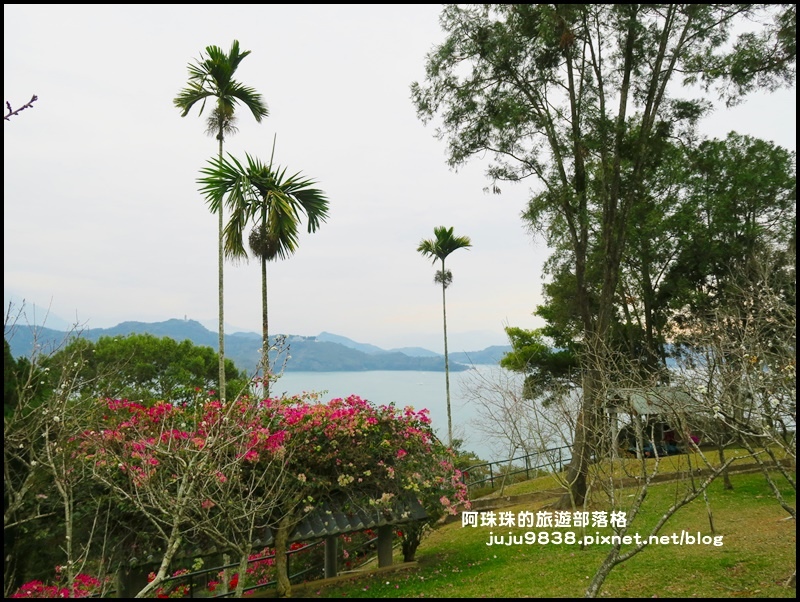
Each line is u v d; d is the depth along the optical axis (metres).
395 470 9.98
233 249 15.59
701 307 21.98
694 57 15.06
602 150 15.30
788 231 21.98
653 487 15.05
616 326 24.59
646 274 25.00
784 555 7.98
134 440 7.02
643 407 11.43
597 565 8.76
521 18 14.80
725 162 24.39
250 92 17.50
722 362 8.55
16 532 7.11
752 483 14.72
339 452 9.59
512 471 20.56
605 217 15.83
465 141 15.96
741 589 6.83
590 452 12.76
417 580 9.21
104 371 9.59
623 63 15.80
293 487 8.98
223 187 15.57
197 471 6.13
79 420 7.02
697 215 24.50
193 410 8.63
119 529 8.00
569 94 15.59
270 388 8.65
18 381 7.20
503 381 13.53
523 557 10.12
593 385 12.77
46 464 6.20
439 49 15.44
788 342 9.58
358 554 12.87
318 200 16.28
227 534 8.34
